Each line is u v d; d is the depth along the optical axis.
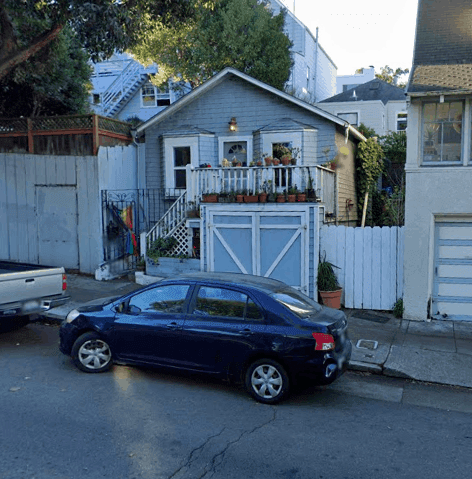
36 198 14.52
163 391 6.77
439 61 11.47
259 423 5.82
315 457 5.00
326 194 13.06
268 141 15.45
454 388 7.54
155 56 22.25
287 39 22.02
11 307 8.42
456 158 10.63
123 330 7.16
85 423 5.65
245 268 12.04
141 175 16.72
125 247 14.95
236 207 12.00
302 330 6.34
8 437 5.27
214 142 16.28
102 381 7.07
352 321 10.73
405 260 10.89
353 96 27.41
